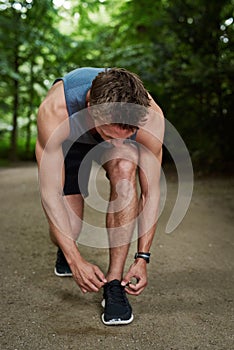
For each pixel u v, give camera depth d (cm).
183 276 232
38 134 178
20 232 320
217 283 223
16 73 892
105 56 852
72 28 1069
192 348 162
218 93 554
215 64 547
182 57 582
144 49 754
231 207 380
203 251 271
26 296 209
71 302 203
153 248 276
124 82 150
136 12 812
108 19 1031
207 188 462
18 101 951
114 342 167
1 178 599
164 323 182
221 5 562
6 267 248
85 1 938
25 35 855
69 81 174
